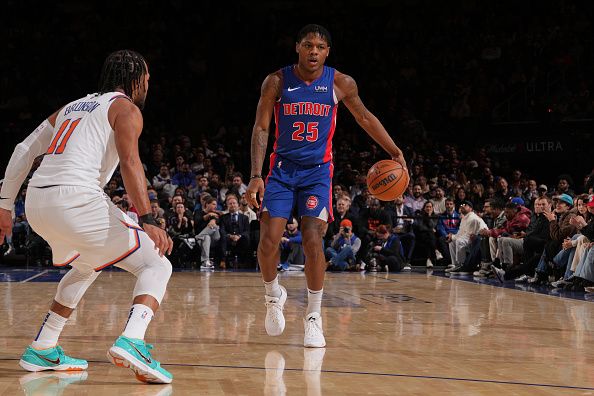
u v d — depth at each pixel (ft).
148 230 9.16
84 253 9.50
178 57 62.90
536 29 59.62
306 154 13.08
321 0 67.36
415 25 64.18
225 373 10.17
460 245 35.29
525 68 56.90
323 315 17.38
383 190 14.06
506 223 32.09
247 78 62.28
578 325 16.16
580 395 9.08
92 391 8.93
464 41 61.52
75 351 11.85
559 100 52.24
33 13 62.08
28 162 10.10
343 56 63.00
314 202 13.04
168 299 20.58
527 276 29.35
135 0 63.98
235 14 65.67
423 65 61.00
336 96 13.29
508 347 12.90
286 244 36.45
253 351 12.07
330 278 30.45
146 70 10.36
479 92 57.00
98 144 9.51
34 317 16.35
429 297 22.34
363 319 16.66
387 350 12.37
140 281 9.45
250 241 37.24
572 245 25.67
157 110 58.75
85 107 9.75
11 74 57.82
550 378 10.14
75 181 9.28
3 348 12.07
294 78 13.20
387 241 36.29
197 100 60.64
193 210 40.19
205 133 58.29
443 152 50.01
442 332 14.71
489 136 52.42
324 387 9.34
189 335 13.79
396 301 20.97
